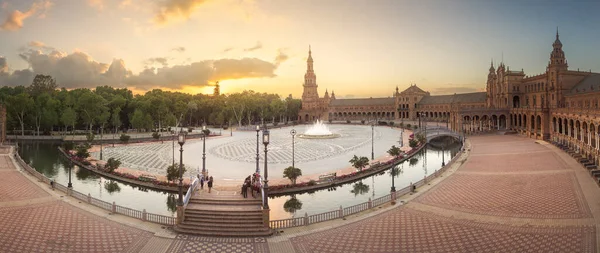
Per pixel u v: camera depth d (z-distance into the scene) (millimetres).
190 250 27391
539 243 27219
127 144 103625
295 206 43781
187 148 94250
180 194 32156
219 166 66000
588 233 28406
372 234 30391
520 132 113188
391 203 39312
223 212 32812
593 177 46250
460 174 53781
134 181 53156
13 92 169250
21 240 28531
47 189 45125
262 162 70500
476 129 130750
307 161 71750
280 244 28609
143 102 147250
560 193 40219
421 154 86938
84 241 28766
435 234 30016
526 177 49281
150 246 28062
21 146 101875
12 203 38594
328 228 32031
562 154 66500
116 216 35062
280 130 164375
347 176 54688
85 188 52125
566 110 77500
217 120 174375
